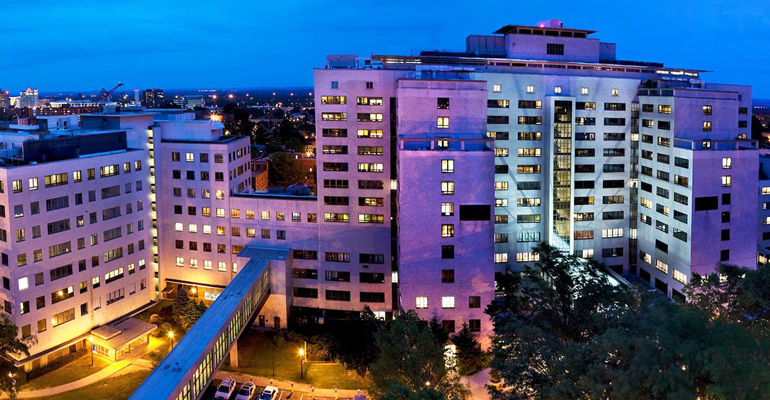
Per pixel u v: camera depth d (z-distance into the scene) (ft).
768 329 179.11
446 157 280.10
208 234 351.25
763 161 427.74
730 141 339.98
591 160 380.99
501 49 409.49
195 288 359.46
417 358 207.10
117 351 281.95
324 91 328.29
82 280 292.81
